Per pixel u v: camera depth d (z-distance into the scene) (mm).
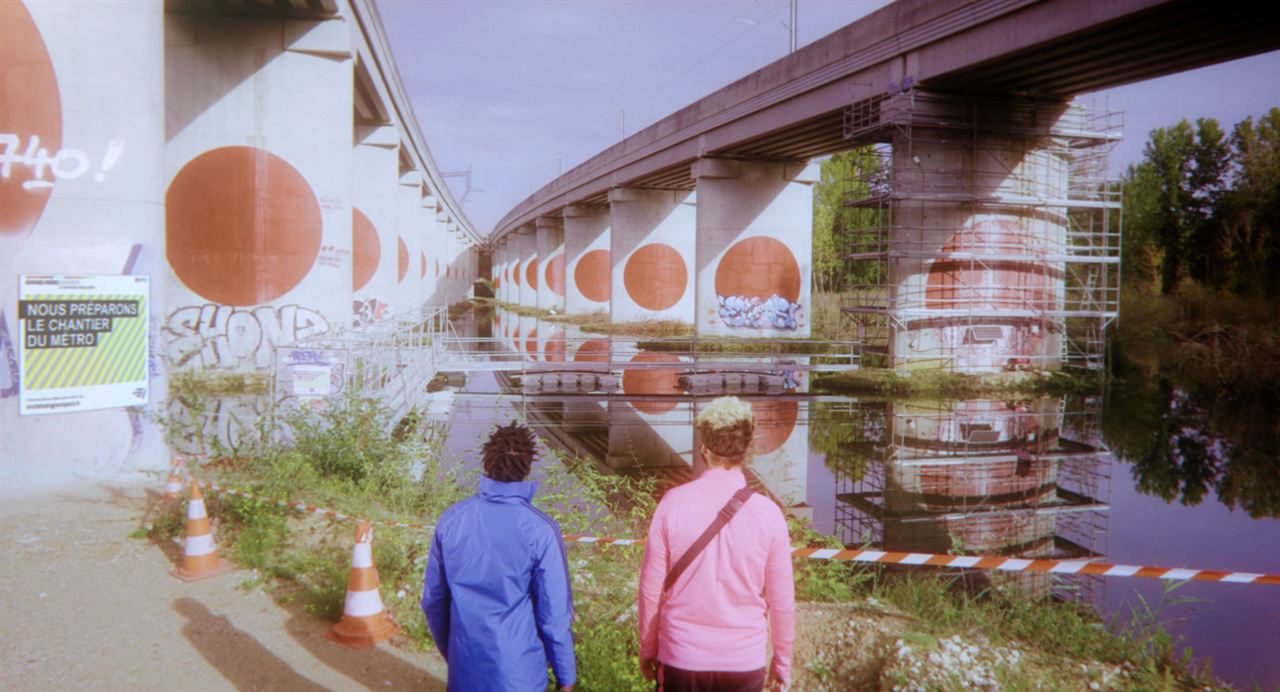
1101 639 6555
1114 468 15672
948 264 28344
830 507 12773
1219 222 47875
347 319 24562
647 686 4887
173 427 10797
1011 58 23812
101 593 6500
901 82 27578
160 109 11648
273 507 8023
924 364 28109
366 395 13320
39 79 10484
